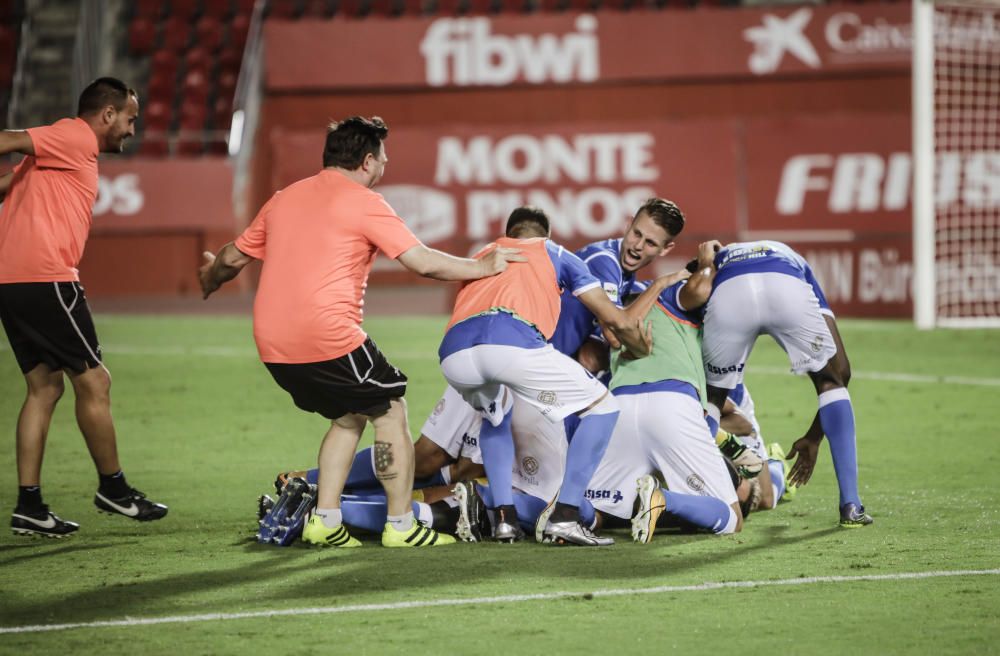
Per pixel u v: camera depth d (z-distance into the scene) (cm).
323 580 1711
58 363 2006
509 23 6562
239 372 4225
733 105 6631
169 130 7200
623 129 6253
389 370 1895
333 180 1902
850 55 6462
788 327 2017
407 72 6606
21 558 1866
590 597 1608
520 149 6281
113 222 6284
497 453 1975
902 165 6103
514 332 1886
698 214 6238
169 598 1622
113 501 2064
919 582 1677
